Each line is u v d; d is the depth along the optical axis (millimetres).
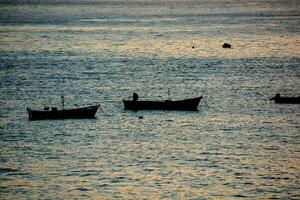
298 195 163250
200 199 160750
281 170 179625
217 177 174625
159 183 170625
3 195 163625
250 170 179500
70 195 163500
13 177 175375
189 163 185500
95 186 169000
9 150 198875
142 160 188500
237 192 164750
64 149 199500
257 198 161375
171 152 195875
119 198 161375
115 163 185750
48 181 172375
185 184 169875
